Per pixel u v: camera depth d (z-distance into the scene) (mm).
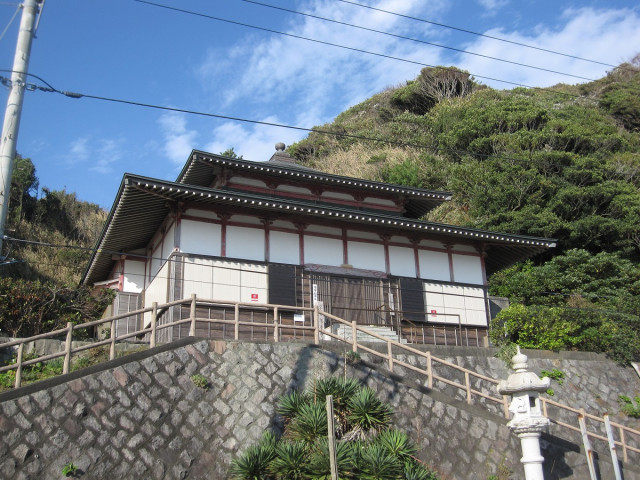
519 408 13930
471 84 68562
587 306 28969
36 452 11625
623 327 23734
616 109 64250
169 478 12516
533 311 23109
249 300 19781
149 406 13141
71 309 21438
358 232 22625
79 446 12039
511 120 47031
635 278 31703
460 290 23453
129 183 17875
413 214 29547
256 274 20188
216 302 15430
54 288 21109
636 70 73125
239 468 12484
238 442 13594
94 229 44906
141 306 23156
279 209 20281
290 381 15008
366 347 16562
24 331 19250
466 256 24219
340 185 25703
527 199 37656
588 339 22875
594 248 37344
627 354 22516
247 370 14703
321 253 21625
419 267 23188
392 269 22672
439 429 15234
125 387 13094
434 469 14453
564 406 16234
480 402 18516
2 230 11000
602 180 40031
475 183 39688
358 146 56938
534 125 47719
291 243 21250
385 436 13398
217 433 13508
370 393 13984
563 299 30609
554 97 67625
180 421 13289
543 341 21953
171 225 20609
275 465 12414
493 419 15906
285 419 14133
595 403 20781
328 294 21156
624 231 36219
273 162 27281
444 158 48844
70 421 12188
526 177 38375
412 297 22516
